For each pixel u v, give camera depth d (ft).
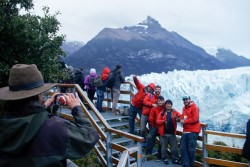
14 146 4.40
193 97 203.82
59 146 4.68
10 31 26.37
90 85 34.37
